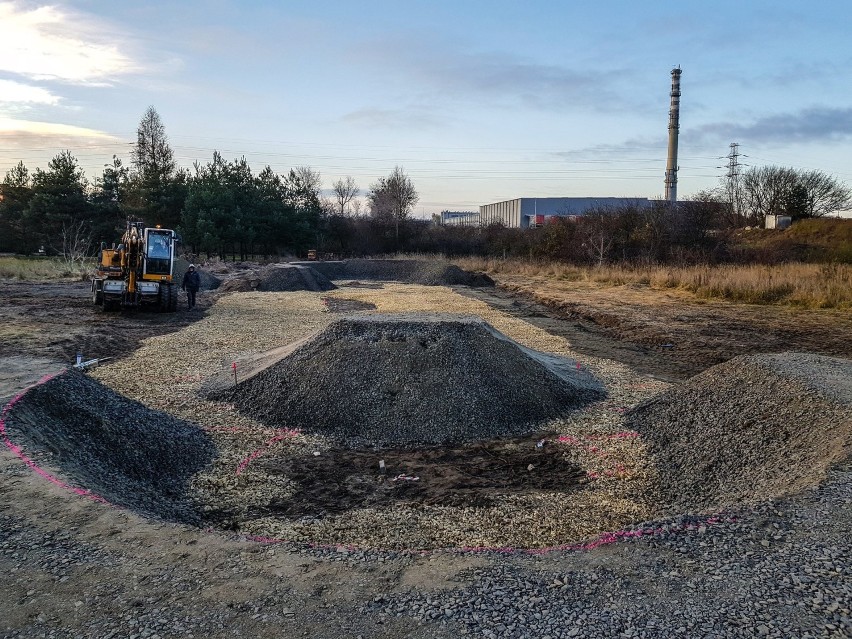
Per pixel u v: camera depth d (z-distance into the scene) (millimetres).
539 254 40719
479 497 6703
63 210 42438
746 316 19266
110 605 3805
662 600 3816
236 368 11391
